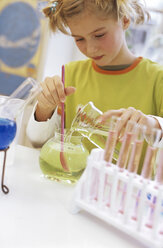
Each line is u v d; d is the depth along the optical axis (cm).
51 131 97
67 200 62
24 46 182
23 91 64
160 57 186
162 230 47
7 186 64
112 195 51
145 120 67
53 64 188
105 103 106
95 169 55
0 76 194
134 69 106
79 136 70
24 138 145
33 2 174
